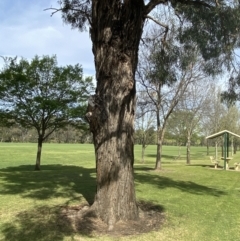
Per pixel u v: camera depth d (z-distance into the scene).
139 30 6.05
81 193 8.62
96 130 5.93
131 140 6.03
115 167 5.80
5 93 15.23
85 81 16.44
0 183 10.55
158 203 7.77
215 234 5.51
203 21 7.07
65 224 5.58
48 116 16.58
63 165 23.62
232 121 37.44
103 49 5.93
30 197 7.98
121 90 5.85
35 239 4.87
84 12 7.47
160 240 5.02
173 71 8.63
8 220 5.82
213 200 8.60
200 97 26.08
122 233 5.23
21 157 31.66
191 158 39.03
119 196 5.77
